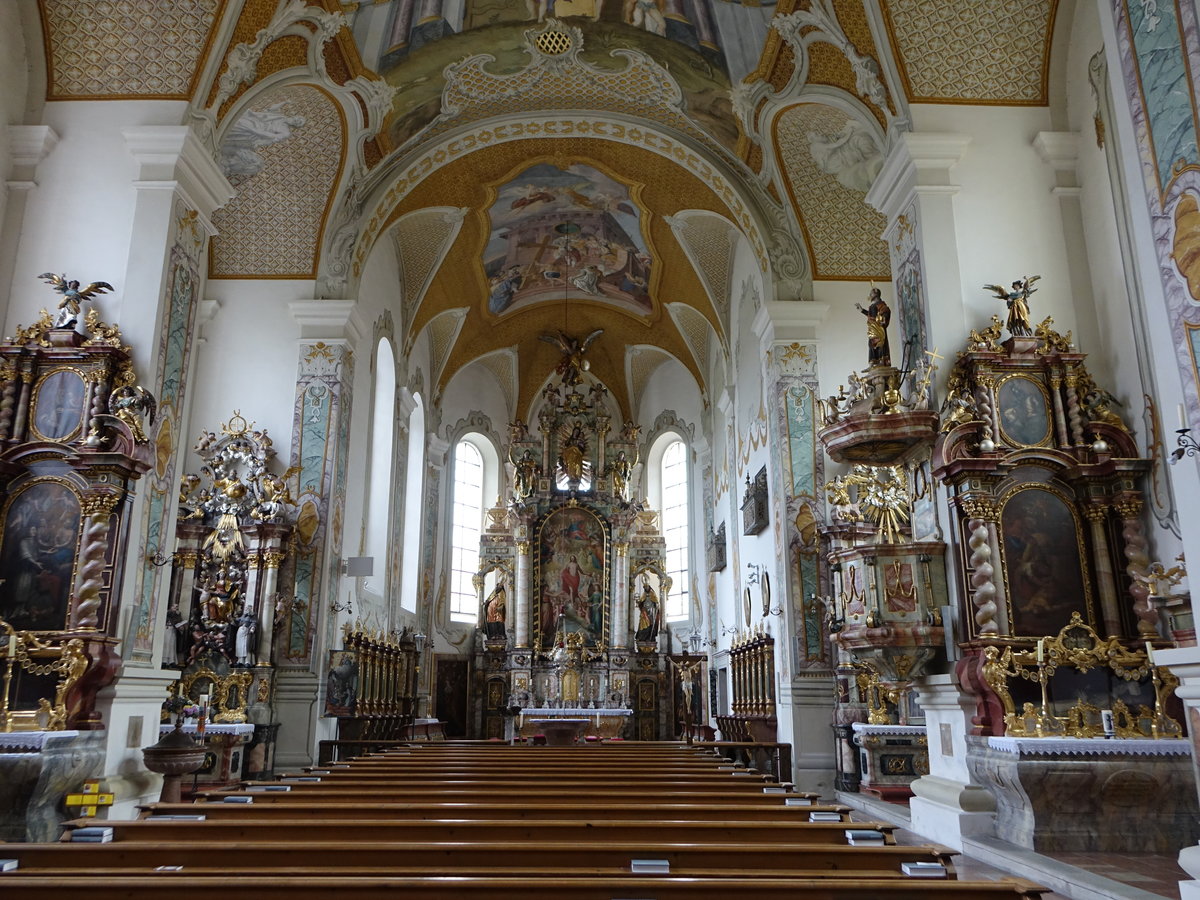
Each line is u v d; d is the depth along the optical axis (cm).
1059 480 876
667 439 2669
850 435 933
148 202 953
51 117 978
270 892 338
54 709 800
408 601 2147
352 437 1536
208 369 1444
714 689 2283
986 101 1011
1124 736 773
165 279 942
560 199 2003
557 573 2525
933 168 988
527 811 573
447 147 1600
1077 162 987
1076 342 947
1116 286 918
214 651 1275
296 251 1484
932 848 422
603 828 492
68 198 955
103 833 475
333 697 1362
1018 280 944
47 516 862
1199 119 554
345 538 1491
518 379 2692
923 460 948
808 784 1319
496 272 2262
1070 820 747
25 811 746
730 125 1466
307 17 1140
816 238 1495
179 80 990
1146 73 600
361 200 1523
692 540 2483
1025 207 981
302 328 1459
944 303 947
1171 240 574
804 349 1464
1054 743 741
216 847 421
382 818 565
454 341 2378
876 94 1055
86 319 909
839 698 1310
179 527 1323
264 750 1260
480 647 2459
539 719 2209
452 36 1370
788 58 1235
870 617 892
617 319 2542
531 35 1409
